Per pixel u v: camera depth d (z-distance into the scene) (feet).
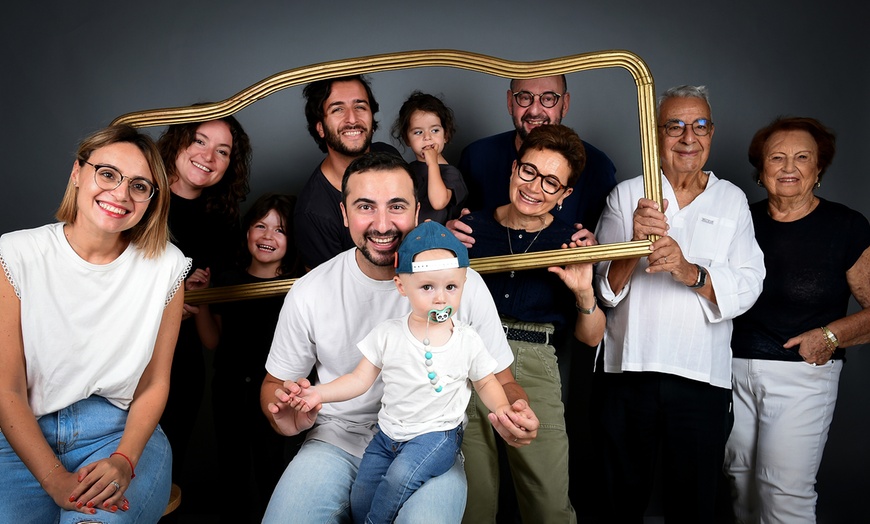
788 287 11.23
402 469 7.71
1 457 8.04
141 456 8.48
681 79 13.52
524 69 10.69
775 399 11.15
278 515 7.94
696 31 13.48
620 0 13.43
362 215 8.50
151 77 13.41
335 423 8.92
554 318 10.74
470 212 10.78
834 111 13.51
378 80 10.82
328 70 10.82
